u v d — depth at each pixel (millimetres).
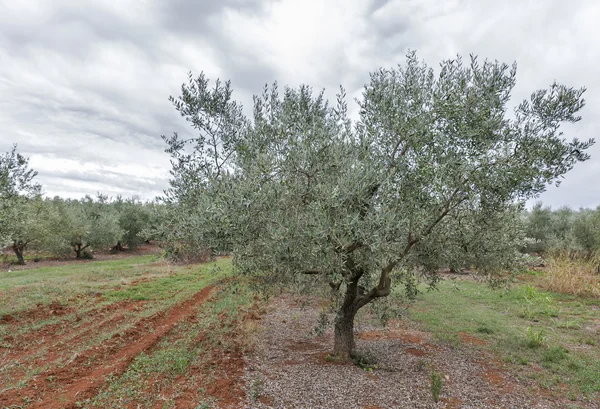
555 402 5746
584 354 7941
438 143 5320
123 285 15117
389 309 8031
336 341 7371
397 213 5113
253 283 6754
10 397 5516
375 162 5258
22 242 25062
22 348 7930
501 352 8016
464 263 6797
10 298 12109
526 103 5547
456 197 5453
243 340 8492
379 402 5523
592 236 19000
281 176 5508
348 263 5988
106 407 5234
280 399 5535
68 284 14750
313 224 4656
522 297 13234
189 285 15680
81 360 7105
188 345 8000
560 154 5195
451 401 5652
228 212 4938
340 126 6016
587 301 13102
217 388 5859
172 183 6523
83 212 32531
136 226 34344
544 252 20922
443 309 11938
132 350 7707
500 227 6340
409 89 5902
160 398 5496
